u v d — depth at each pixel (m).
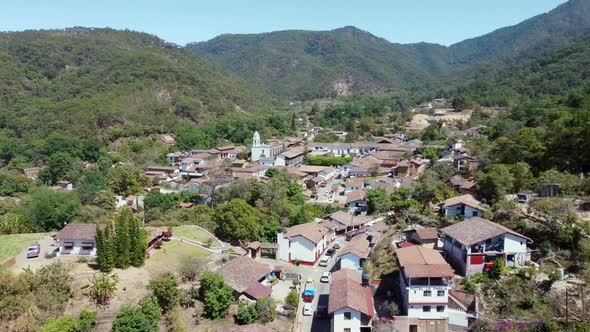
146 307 49.91
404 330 51.50
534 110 147.50
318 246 75.50
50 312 50.72
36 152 156.38
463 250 57.44
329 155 157.00
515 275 54.69
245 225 79.00
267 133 199.50
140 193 117.62
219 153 159.00
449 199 79.31
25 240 72.56
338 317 50.69
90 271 59.19
